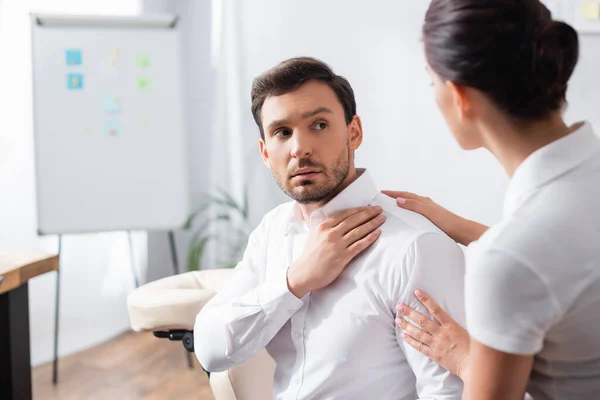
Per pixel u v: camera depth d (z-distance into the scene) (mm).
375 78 2861
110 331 3273
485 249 690
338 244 1079
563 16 2385
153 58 2836
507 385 712
